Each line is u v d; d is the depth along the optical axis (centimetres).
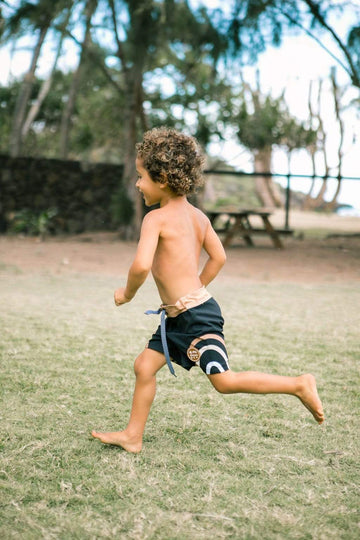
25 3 975
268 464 205
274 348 366
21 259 823
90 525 163
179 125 1531
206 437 228
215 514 170
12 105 1862
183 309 203
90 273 704
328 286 642
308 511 173
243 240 1241
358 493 185
